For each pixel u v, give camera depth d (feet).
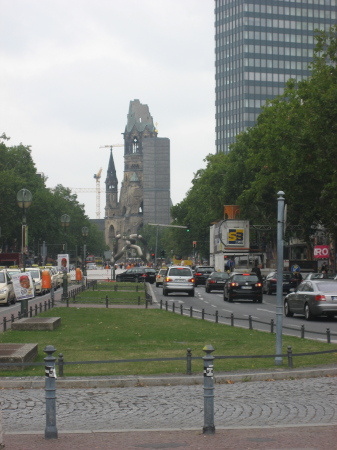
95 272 532.73
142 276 304.91
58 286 244.01
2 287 154.30
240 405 41.47
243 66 640.99
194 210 460.55
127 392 46.65
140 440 32.71
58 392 46.70
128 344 74.74
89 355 64.39
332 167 178.91
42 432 34.47
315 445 31.19
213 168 377.09
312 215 222.28
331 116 170.30
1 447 25.48
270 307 149.18
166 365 58.03
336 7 644.27
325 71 178.60
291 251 345.72
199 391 47.01
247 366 57.06
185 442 32.07
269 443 31.65
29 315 112.68
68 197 574.56
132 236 606.14
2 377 51.34
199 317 118.01
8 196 331.57
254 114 641.81
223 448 30.76
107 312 126.82
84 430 35.01
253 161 234.99
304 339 78.79
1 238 355.77
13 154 376.89
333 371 54.19
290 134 190.19
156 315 120.06
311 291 112.47
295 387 48.11
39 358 62.23
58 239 492.13
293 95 225.56
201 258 542.57
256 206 289.33
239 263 304.50
